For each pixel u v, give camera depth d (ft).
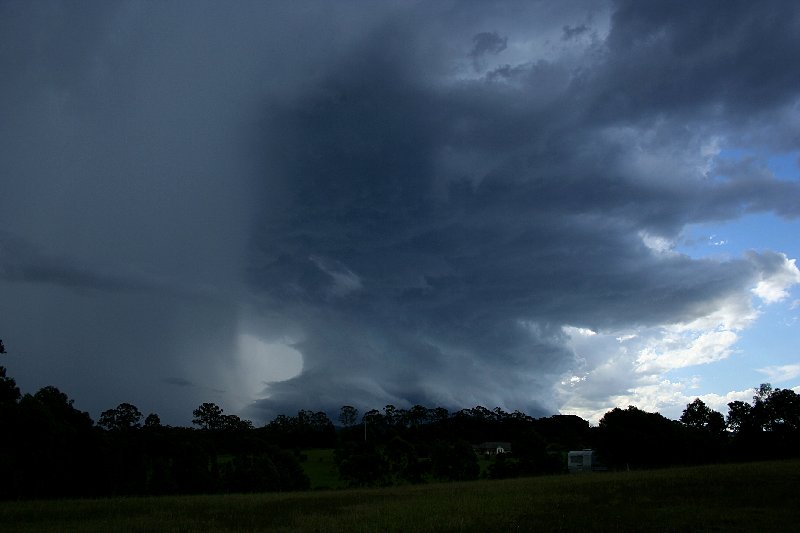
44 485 176.24
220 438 396.37
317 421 482.69
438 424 512.22
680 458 266.57
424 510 100.73
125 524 89.10
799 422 276.41
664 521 82.38
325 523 88.17
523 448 279.49
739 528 75.10
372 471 261.24
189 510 110.11
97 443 195.72
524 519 88.17
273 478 238.07
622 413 279.69
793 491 108.88
